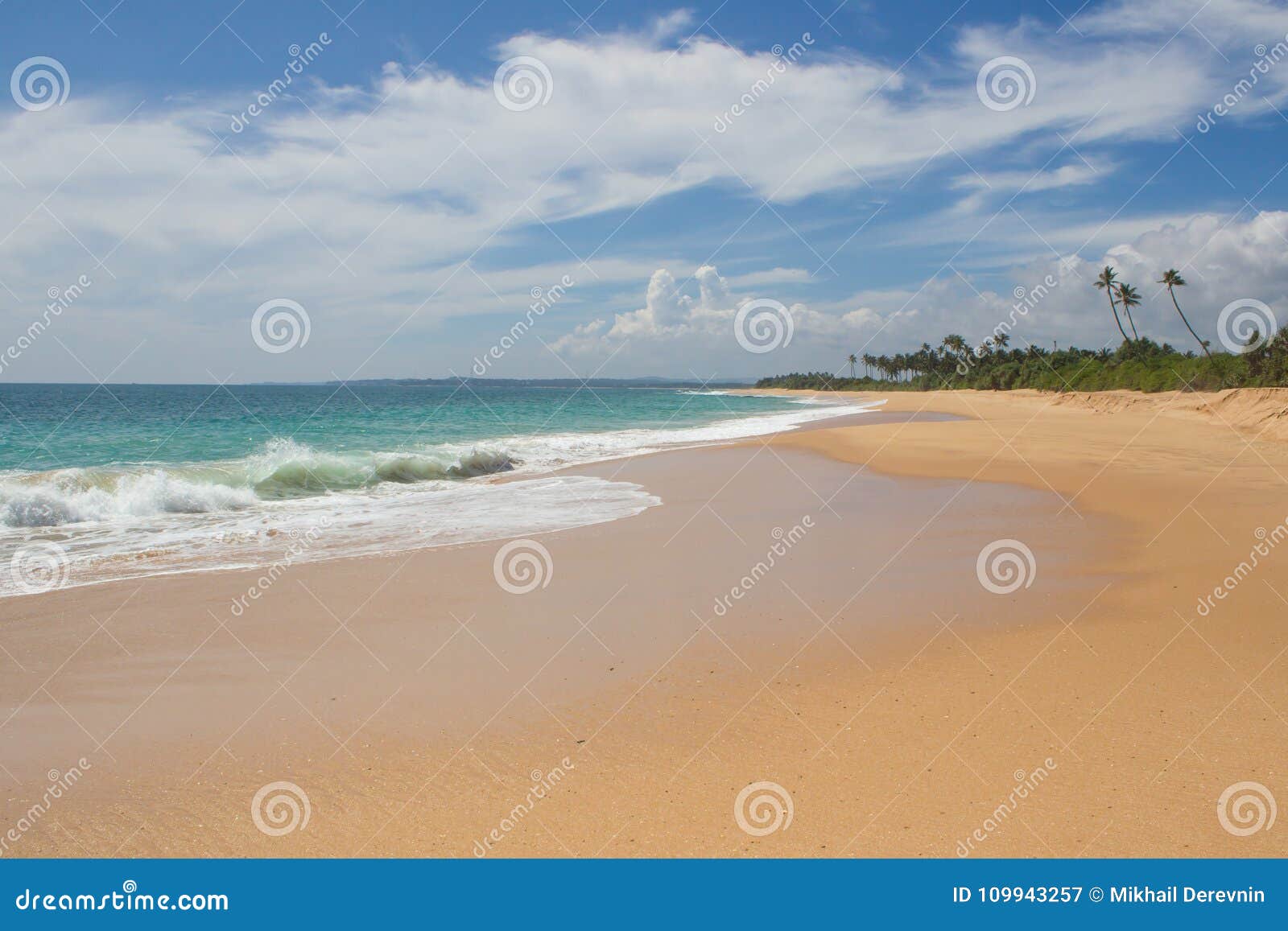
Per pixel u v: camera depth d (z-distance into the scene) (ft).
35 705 19.90
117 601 28.48
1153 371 185.68
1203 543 36.35
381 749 17.54
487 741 17.89
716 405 268.82
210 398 267.18
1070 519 43.70
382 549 37.24
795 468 71.00
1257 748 16.87
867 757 16.84
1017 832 14.01
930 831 14.08
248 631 25.34
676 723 18.69
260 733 18.39
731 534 40.63
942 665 21.99
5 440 92.38
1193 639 23.65
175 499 47.34
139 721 19.03
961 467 69.67
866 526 42.65
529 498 53.26
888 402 278.67
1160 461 70.49
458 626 25.86
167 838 14.33
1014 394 268.00
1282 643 23.15
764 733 18.06
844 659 22.67
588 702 19.93
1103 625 25.09
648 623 26.14
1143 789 15.31
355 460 62.54
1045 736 17.58
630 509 48.83
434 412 183.73
